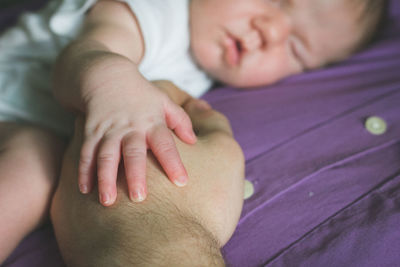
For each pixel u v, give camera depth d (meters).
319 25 1.03
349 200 0.59
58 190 0.52
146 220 0.40
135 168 0.44
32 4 1.39
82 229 0.42
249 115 0.81
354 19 1.06
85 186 0.45
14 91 0.83
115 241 0.38
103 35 0.73
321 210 0.57
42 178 0.59
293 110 0.83
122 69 0.53
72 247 0.42
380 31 1.24
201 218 0.44
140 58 0.83
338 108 0.84
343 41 1.08
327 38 1.06
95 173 0.47
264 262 0.49
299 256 0.49
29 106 0.82
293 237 0.52
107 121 0.49
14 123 0.72
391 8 1.40
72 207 0.46
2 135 0.66
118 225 0.39
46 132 0.68
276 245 0.51
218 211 0.46
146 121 0.49
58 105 0.82
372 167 0.66
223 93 0.99
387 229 0.52
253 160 0.68
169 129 0.52
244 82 1.01
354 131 0.77
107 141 0.47
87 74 0.53
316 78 1.04
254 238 0.52
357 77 1.01
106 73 0.52
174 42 0.91
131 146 0.46
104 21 0.78
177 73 0.98
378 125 0.77
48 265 0.49
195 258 0.37
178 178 0.45
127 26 0.80
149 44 0.82
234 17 0.92
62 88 0.58
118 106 0.49
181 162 0.46
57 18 0.83
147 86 0.52
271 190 0.61
